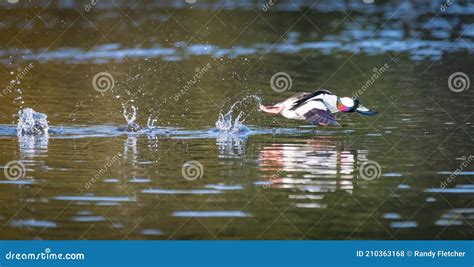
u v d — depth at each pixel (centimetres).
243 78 5650
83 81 5528
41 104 4869
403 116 4597
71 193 3231
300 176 3466
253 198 3178
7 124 4394
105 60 6188
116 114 4628
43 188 3284
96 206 3089
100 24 7144
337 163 3656
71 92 5203
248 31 7131
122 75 5709
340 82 5538
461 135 4166
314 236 2850
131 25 7162
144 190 3266
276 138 4141
